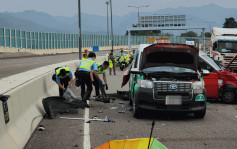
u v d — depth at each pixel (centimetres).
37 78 953
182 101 852
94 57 1106
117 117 889
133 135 691
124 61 3114
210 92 1163
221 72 1159
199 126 788
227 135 696
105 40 9962
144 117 901
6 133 548
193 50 912
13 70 2234
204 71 1027
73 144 620
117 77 2252
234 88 1151
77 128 749
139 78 894
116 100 1212
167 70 927
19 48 5147
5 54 4369
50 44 6556
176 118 895
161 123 823
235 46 2616
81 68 1079
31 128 703
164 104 853
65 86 1060
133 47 10969
